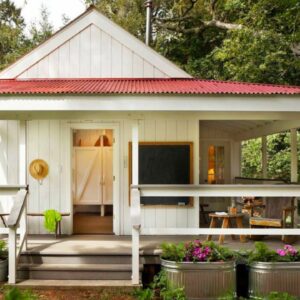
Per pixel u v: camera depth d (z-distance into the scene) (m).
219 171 13.12
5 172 9.09
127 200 9.05
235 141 13.06
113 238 8.59
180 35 19.88
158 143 9.10
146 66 9.88
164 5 20.95
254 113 7.67
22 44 25.28
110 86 7.87
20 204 6.98
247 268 6.79
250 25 14.62
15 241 6.71
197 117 7.74
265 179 11.11
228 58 14.95
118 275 6.94
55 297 6.34
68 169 9.11
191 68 18.27
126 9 21.53
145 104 6.88
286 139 19.00
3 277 6.85
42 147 9.15
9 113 7.41
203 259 6.48
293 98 6.90
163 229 6.99
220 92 6.83
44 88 7.31
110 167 11.33
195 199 9.02
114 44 9.84
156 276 6.77
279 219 8.30
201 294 6.38
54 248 7.55
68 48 9.81
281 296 6.19
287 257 6.66
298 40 13.79
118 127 9.12
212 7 18.59
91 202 11.30
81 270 6.92
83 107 6.83
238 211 9.30
